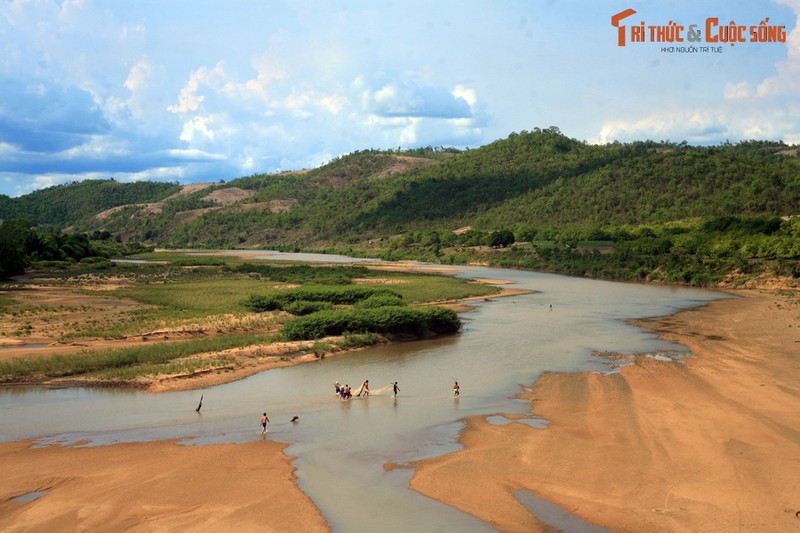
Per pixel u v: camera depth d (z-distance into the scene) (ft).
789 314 237.86
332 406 122.31
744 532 67.36
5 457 91.61
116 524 70.59
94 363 154.40
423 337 207.62
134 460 90.27
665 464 86.63
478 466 87.35
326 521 71.51
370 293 276.41
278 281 393.91
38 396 130.00
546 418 111.24
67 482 82.28
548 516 72.28
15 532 68.64
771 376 137.90
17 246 475.31
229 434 103.24
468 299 313.32
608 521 70.74
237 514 73.10
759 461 86.79
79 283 372.58
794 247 375.25
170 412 117.70
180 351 168.86
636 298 314.96
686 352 171.32
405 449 95.25
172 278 415.23
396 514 73.20
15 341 184.65
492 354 176.65
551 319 244.01
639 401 120.37
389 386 138.31
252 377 150.71
